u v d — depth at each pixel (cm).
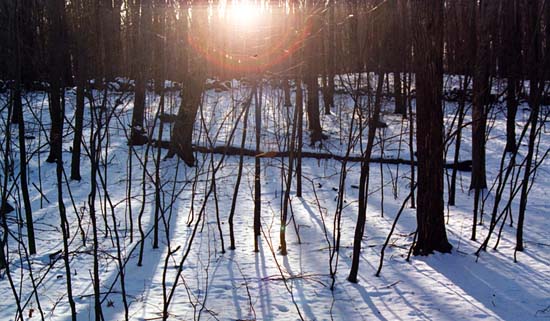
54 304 484
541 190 1164
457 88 1931
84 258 638
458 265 623
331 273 548
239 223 839
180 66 1173
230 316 473
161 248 692
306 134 1641
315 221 857
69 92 1442
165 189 1059
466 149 1573
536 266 621
